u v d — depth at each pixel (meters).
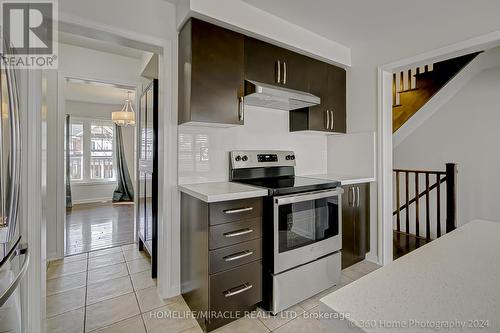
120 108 6.39
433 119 3.84
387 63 2.46
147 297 2.04
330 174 2.96
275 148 2.63
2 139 0.98
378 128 2.55
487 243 0.85
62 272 2.48
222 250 1.64
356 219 2.51
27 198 1.37
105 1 1.71
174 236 2.05
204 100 1.82
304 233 1.96
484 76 3.42
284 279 1.83
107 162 6.39
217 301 1.63
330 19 2.15
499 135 3.33
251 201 1.76
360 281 0.61
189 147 2.11
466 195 3.59
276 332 1.64
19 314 1.25
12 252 1.06
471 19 1.93
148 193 2.68
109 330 1.66
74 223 4.30
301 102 2.31
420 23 2.19
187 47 1.82
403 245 3.19
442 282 0.60
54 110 2.79
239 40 1.98
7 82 1.01
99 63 2.98
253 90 1.98
